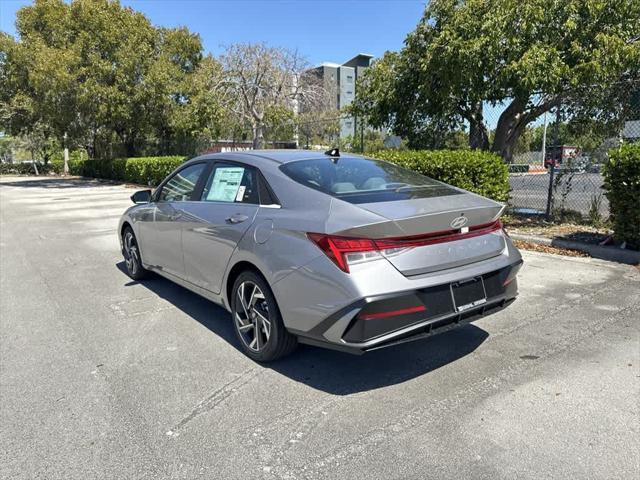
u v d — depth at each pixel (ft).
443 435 8.93
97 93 75.56
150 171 76.07
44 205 51.80
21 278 20.83
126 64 76.54
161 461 8.40
